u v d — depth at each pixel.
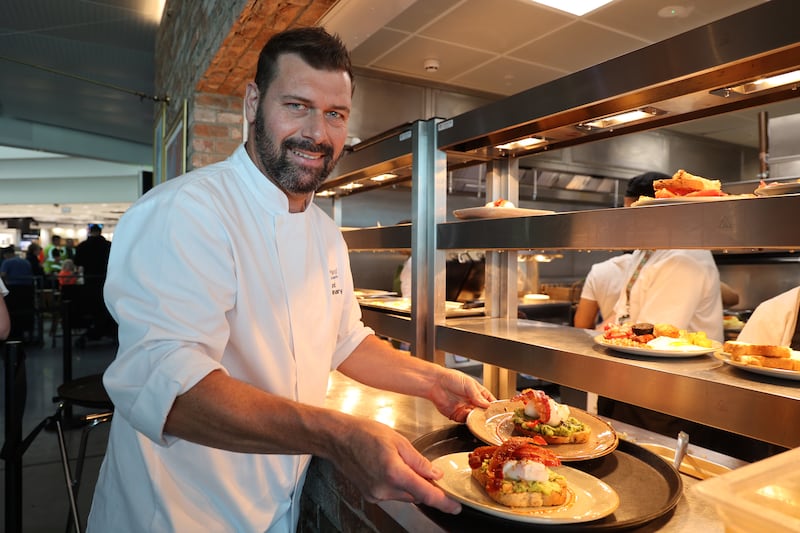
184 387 0.74
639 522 0.64
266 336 1.02
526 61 3.80
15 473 1.75
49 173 12.12
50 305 7.80
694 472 1.03
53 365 5.55
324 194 2.60
